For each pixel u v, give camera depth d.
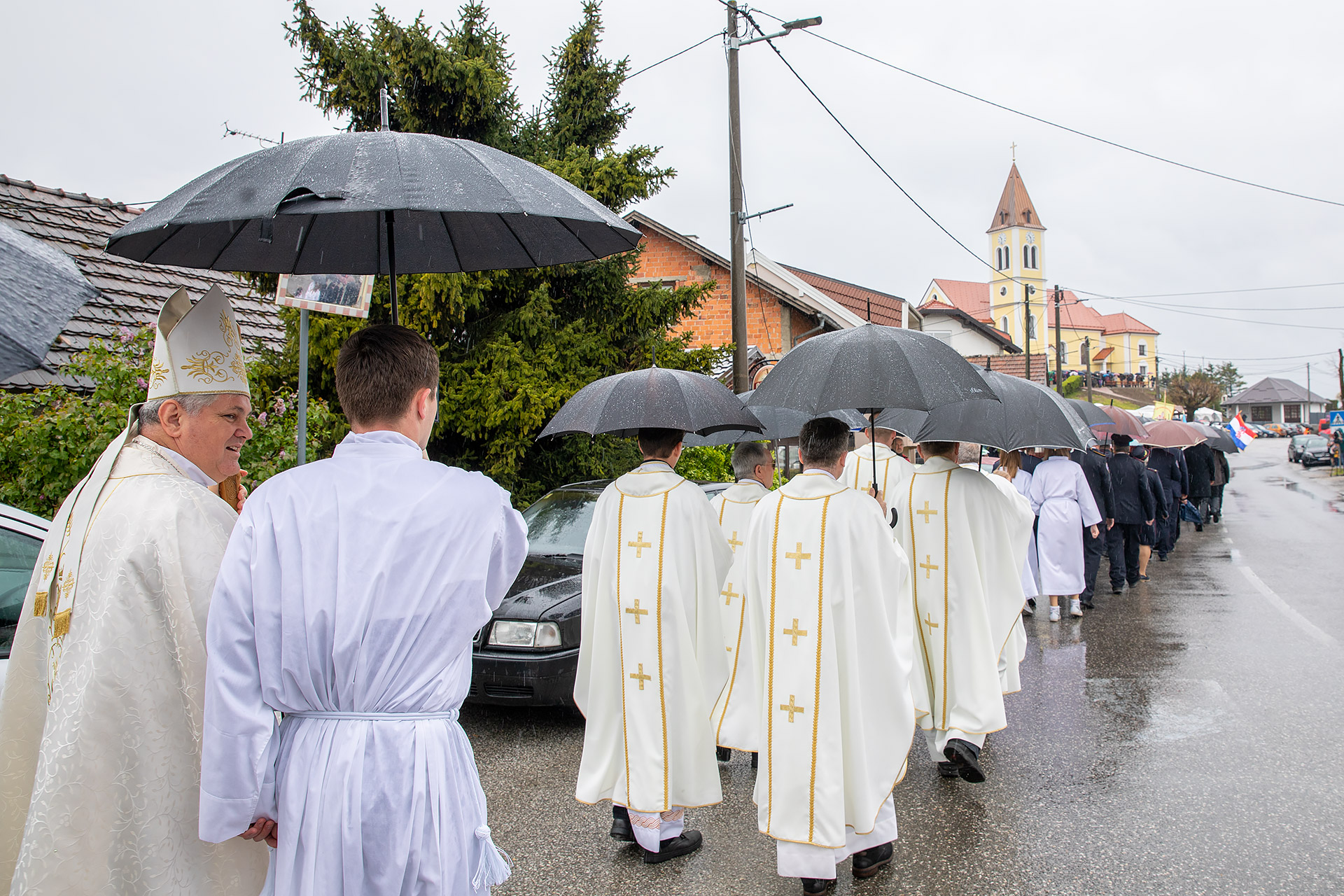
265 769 1.92
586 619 4.47
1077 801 4.85
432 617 2.00
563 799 4.96
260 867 2.19
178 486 2.20
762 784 3.87
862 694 3.88
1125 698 6.75
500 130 9.91
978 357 40.88
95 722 1.99
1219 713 6.32
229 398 2.38
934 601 5.30
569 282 10.34
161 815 2.05
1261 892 3.83
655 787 4.14
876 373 3.92
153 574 2.06
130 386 6.79
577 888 3.98
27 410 6.62
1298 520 20.42
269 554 1.96
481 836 2.09
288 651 1.92
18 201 10.09
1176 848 4.25
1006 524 5.59
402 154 2.23
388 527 2.00
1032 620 9.93
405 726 1.98
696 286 10.56
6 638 3.35
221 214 2.04
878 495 4.48
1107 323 120.56
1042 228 99.88
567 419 4.55
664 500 4.34
